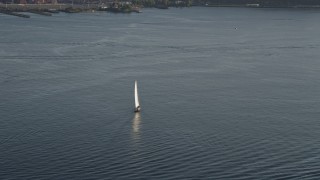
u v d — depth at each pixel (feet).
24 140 141.08
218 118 163.12
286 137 147.64
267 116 166.20
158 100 181.98
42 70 222.48
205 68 239.91
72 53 264.93
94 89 193.67
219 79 216.95
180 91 195.00
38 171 123.24
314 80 217.97
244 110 172.24
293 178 122.72
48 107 169.68
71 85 198.39
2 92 185.98
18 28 358.64
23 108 167.94
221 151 136.98
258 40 340.18
